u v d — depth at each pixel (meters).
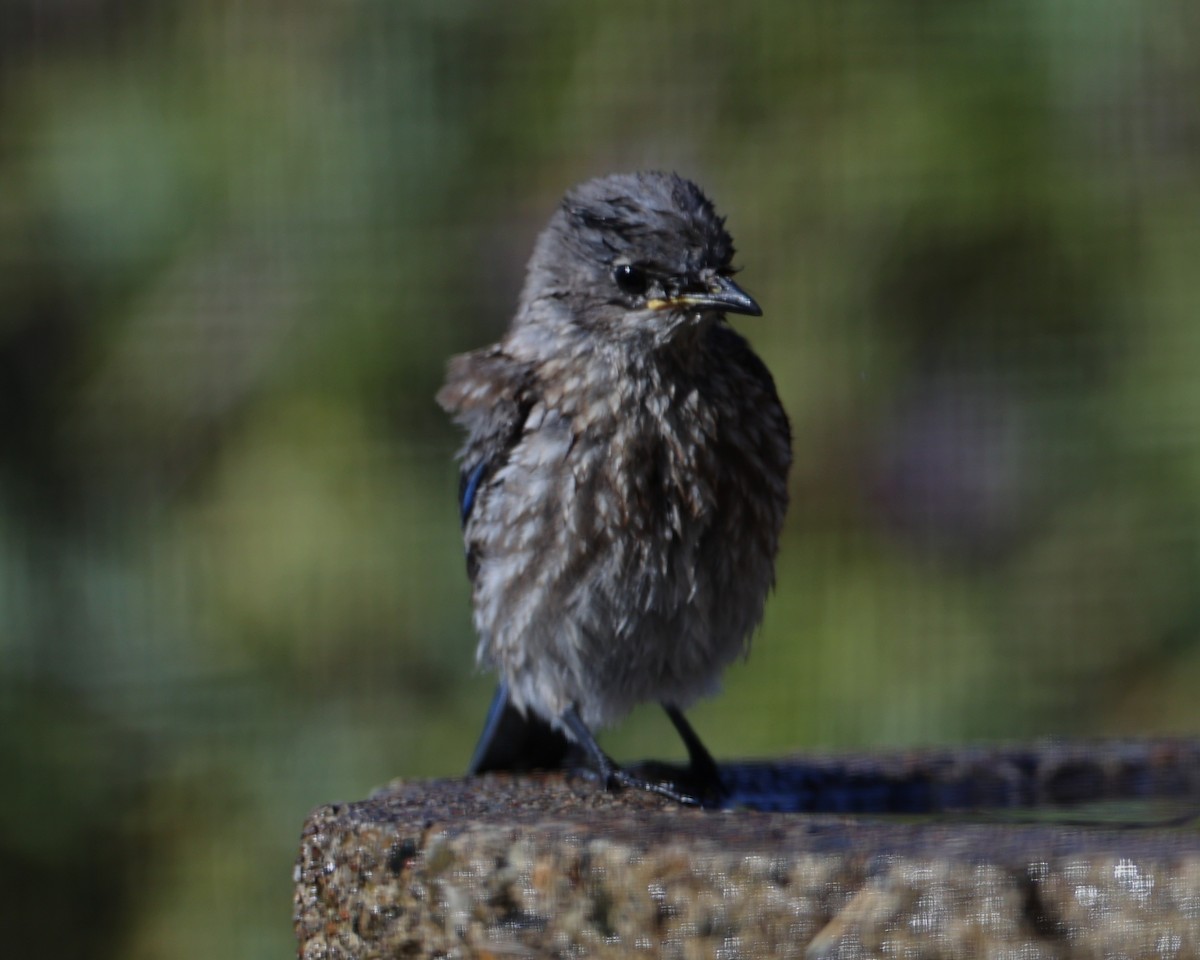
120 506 13.49
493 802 6.76
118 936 12.95
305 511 13.08
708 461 8.55
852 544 13.13
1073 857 5.14
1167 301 13.24
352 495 13.11
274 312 13.53
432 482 13.17
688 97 13.63
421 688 12.98
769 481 8.83
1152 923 5.02
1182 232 13.26
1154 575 13.09
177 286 13.61
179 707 13.11
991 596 13.06
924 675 12.88
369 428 13.22
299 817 12.86
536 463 8.62
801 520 13.13
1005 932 5.15
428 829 6.03
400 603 13.03
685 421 8.52
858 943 5.31
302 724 13.01
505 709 8.99
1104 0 13.29
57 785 13.02
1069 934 5.11
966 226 13.24
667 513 8.52
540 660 8.69
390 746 12.86
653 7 13.68
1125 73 13.30
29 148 13.91
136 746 13.11
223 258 13.60
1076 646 13.08
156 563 13.34
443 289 13.49
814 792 8.23
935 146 13.24
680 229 8.44
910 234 13.28
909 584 13.02
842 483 13.20
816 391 13.26
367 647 13.03
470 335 13.48
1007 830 5.62
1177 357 13.17
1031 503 13.24
